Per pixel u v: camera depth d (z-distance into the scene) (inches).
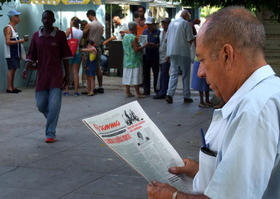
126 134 73.1
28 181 189.6
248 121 54.8
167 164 74.9
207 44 60.6
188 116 331.0
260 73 58.7
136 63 410.3
